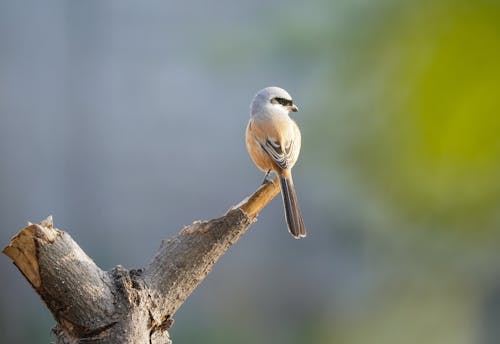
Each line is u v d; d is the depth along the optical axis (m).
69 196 16.16
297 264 16.11
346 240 14.75
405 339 12.37
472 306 11.83
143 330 4.61
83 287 4.48
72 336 4.57
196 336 15.66
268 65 10.84
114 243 16.02
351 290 15.43
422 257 5.58
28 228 4.38
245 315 16.06
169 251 4.89
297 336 15.80
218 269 16.23
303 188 13.94
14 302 15.07
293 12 9.51
